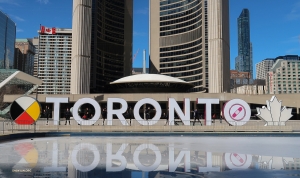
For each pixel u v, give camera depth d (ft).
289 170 32.01
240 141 72.28
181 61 423.64
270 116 111.34
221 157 41.78
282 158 41.11
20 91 295.07
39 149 50.72
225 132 98.63
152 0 457.27
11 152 46.34
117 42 412.36
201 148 53.93
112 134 94.07
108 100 109.40
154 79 214.07
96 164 35.19
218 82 258.16
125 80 218.59
